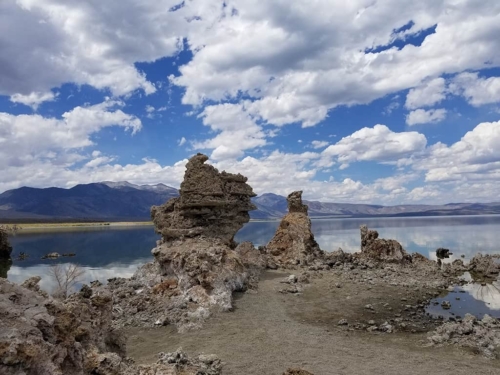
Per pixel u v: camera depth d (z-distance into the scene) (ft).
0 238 250.78
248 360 59.98
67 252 290.97
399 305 98.27
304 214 181.98
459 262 171.73
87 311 42.42
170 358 51.80
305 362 58.95
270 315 86.69
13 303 31.94
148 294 103.19
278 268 146.30
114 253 278.87
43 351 28.96
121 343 47.29
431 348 65.92
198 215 130.31
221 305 90.27
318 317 86.33
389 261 162.20
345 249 262.06
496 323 76.59
